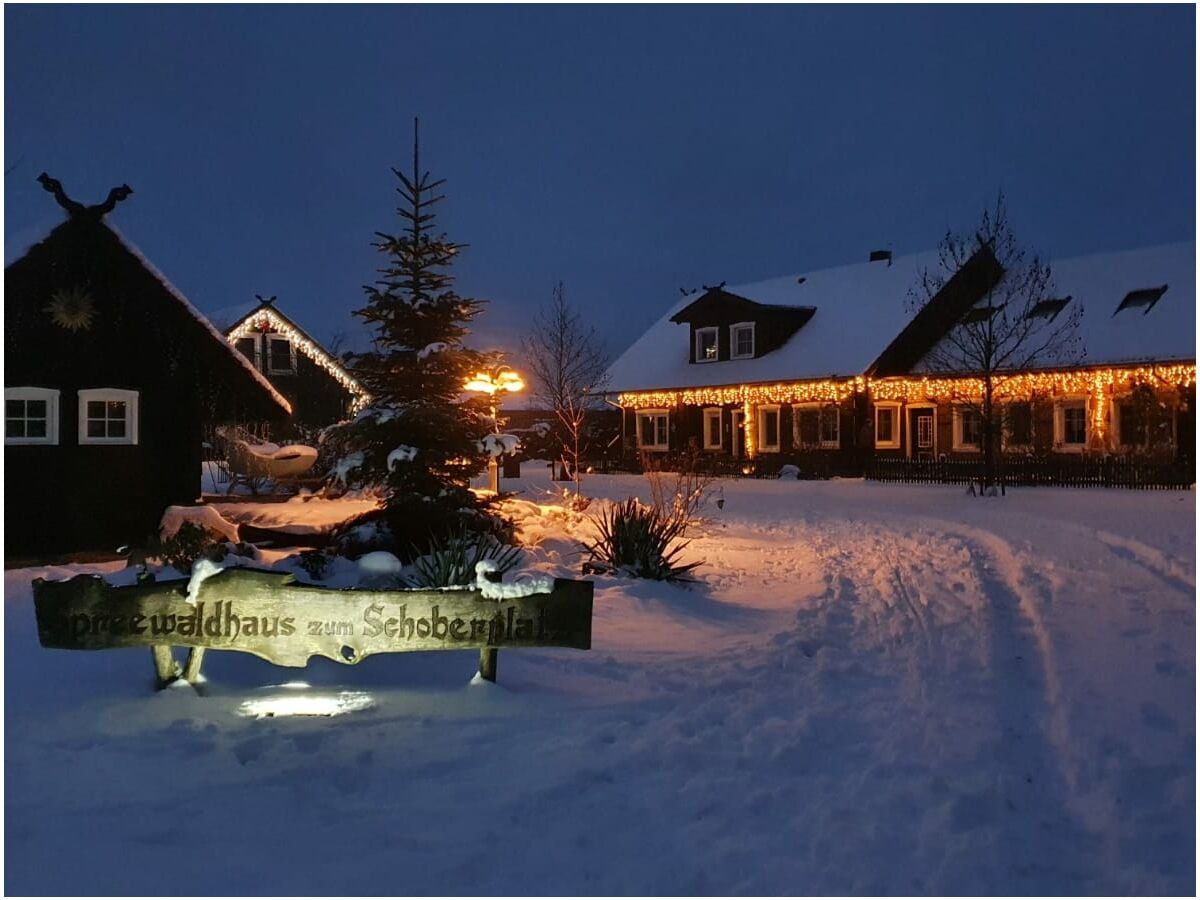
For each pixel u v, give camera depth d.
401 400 13.72
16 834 4.76
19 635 9.02
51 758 5.73
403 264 13.62
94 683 7.33
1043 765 5.84
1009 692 7.43
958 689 7.49
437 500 13.31
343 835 4.81
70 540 14.78
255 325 39.97
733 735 6.34
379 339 13.82
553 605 6.86
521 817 5.05
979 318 33.53
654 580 12.27
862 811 5.11
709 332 42.22
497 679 7.48
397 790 5.38
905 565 14.55
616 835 4.86
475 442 13.76
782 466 37.66
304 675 7.62
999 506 23.98
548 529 16.62
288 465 24.48
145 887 4.25
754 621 10.48
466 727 6.38
